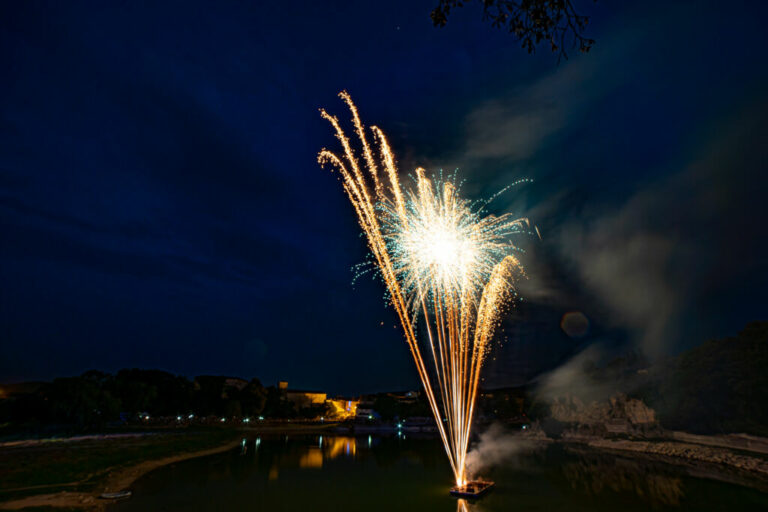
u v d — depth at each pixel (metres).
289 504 35.59
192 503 34.75
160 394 133.38
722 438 62.44
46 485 36.62
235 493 39.31
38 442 67.06
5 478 37.19
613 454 71.94
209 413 139.62
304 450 79.81
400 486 43.75
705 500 36.84
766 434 57.38
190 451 69.25
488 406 150.50
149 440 76.62
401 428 140.88
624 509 34.16
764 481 44.75
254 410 147.88
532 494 39.59
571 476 50.09
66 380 85.00
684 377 76.12
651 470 53.47
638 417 83.38
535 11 8.48
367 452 77.94
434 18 9.12
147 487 40.66
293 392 198.75
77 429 85.94
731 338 73.81
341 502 36.44
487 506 35.06
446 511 33.53
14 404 83.31
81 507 30.88
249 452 74.69
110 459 51.91
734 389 66.06
